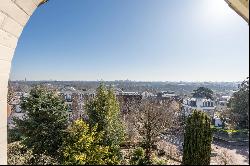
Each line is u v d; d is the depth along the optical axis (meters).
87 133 8.15
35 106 12.11
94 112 10.05
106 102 10.26
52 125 11.46
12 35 2.32
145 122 6.00
